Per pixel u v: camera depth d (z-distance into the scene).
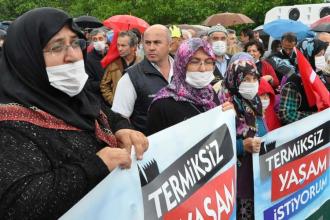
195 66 3.01
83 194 1.82
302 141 3.55
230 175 2.72
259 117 3.45
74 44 2.04
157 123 3.10
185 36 6.65
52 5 25.11
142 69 3.96
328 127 3.77
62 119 1.99
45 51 1.98
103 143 2.15
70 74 2.00
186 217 2.38
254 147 3.18
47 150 1.87
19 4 26.38
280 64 6.61
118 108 3.95
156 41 3.92
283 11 13.76
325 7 13.05
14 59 1.97
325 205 3.87
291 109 3.94
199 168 2.49
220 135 2.65
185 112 3.04
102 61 5.70
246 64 3.32
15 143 1.81
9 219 1.68
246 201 3.31
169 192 2.30
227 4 21.38
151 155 2.25
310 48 6.00
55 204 1.72
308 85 3.84
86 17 9.75
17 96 1.92
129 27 9.65
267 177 3.31
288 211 3.51
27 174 1.73
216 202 2.57
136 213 2.06
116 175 1.94
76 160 1.93
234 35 7.74
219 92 3.48
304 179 3.62
